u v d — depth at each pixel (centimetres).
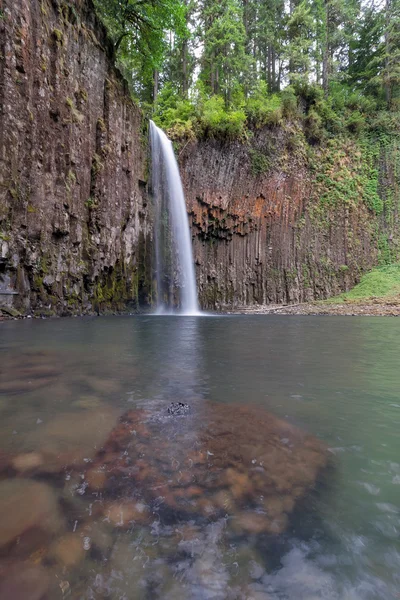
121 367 396
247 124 2727
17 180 1138
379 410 257
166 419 229
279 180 2852
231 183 2691
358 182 3097
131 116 1905
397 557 111
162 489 146
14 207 1127
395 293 2600
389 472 165
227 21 2692
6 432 200
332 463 173
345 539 118
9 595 92
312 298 2878
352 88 3722
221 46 2808
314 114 3003
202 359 466
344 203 3023
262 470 164
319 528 124
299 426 223
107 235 1623
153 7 1883
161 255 2230
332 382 342
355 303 2569
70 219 1414
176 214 2406
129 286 1830
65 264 1363
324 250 2973
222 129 2564
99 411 241
